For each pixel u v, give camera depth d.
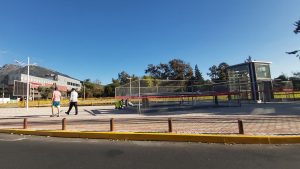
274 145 6.65
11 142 7.68
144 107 18.86
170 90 21.83
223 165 4.93
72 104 15.47
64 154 6.03
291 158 5.37
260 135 7.09
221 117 11.29
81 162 5.29
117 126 9.73
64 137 8.60
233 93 21.16
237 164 4.98
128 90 19.08
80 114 16.09
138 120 11.12
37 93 93.38
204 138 7.23
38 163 5.24
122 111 18.88
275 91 24.05
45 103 47.25
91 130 8.88
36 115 16.22
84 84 106.75
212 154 5.82
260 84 23.97
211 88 23.16
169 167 4.85
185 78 81.06
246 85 24.91
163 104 21.56
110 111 19.17
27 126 10.51
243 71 25.72
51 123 11.15
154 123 10.29
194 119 10.85
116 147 6.80
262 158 5.40
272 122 9.47
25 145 7.19
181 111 16.45
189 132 7.94
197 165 4.95
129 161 5.32
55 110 23.94
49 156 5.84
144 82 20.33
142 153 6.04
